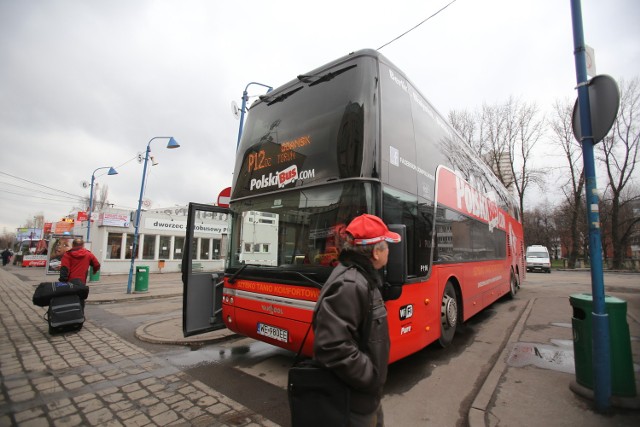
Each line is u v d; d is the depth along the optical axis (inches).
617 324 147.3
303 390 73.7
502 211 429.7
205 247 1109.1
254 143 205.9
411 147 189.6
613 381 144.9
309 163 169.2
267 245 179.2
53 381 180.2
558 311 363.3
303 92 186.9
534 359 203.5
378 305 77.5
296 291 157.9
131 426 135.3
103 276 905.5
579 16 153.8
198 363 210.8
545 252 1246.9
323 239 154.0
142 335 268.4
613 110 140.1
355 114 157.8
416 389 175.3
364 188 146.9
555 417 134.6
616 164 1304.1
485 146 1341.0
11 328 300.0
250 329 182.5
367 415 72.8
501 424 131.0
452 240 239.6
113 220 938.1
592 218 145.2
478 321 337.7
